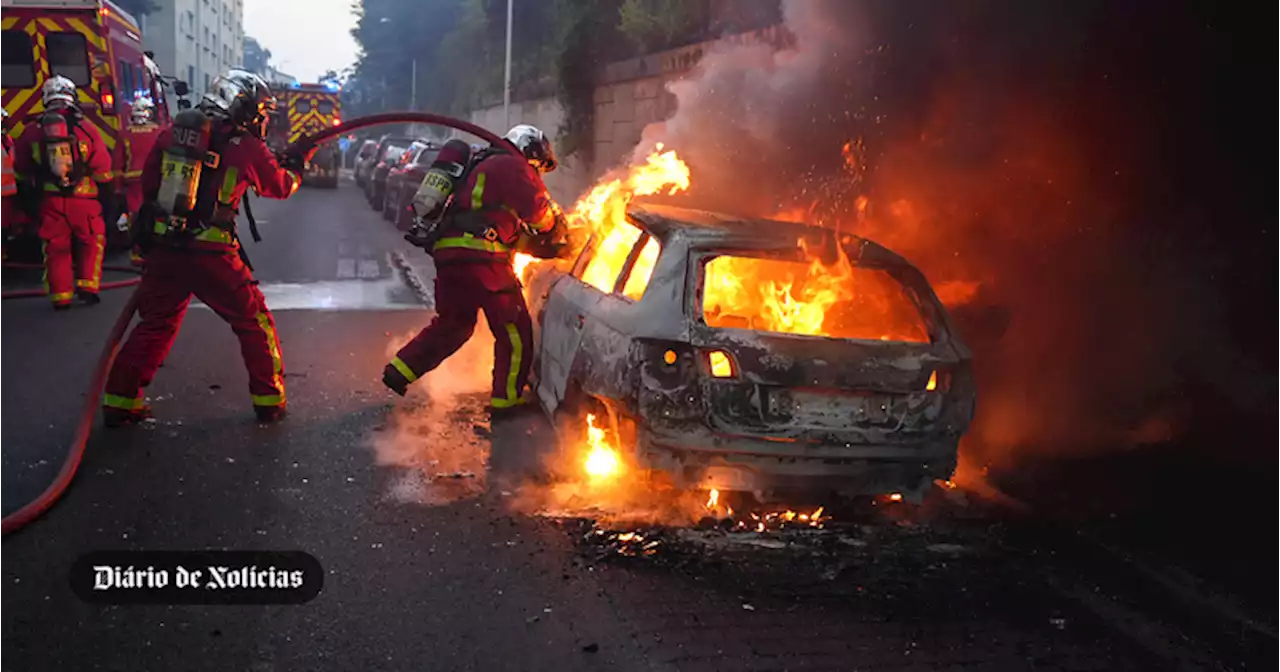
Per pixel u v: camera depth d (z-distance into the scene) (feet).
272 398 19.63
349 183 128.57
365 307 33.81
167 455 17.48
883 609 13.06
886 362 15.15
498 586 13.00
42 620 11.59
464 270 19.33
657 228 16.88
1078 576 14.58
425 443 18.76
